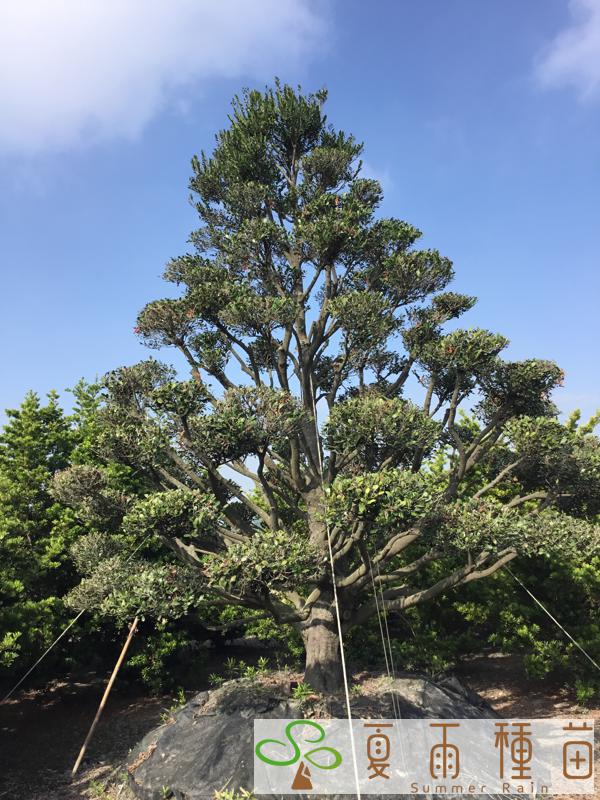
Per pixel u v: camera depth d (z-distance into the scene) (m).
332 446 9.65
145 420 11.34
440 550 10.14
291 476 12.43
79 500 11.59
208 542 11.34
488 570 9.96
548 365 10.66
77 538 14.92
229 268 12.66
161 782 8.55
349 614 11.07
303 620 10.59
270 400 9.64
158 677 14.28
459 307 11.93
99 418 11.68
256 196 12.98
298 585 9.02
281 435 9.64
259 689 10.16
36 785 9.88
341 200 12.60
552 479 10.88
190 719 9.68
